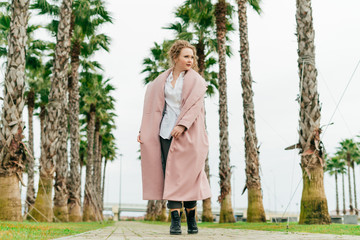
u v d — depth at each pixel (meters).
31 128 27.72
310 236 3.08
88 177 27.11
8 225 5.09
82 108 28.66
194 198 3.63
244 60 14.91
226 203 16.59
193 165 3.65
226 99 17.69
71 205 20.83
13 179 9.15
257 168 13.91
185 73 3.92
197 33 20.45
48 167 12.55
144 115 3.91
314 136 8.21
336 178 65.19
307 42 8.59
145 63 25.72
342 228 5.52
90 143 27.77
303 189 8.23
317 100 8.39
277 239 2.64
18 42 9.58
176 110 3.79
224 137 17.22
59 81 13.13
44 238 2.50
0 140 9.24
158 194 3.71
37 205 12.20
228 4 18.64
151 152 3.78
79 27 20.48
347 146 54.06
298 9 8.82
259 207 13.61
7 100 9.31
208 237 2.97
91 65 23.86
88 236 3.08
